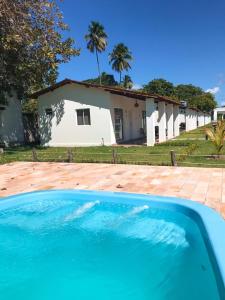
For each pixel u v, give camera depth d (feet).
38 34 51.83
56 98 66.95
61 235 19.07
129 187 24.40
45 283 14.08
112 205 21.21
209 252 13.29
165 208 19.26
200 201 19.74
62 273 14.85
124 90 58.65
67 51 55.11
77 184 26.48
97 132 63.93
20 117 73.20
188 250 16.16
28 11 51.26
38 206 22.82
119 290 13.19
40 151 55.52
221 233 14.05
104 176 29.01
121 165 34.65
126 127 72.54
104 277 14.15
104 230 19.36
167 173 28.60
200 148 51.01
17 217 21.98
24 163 40.04
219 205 18.75
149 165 33.60
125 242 17.65
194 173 28.02
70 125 66.39
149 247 16.79
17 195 22.54
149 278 13.93
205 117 194.59
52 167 35.78
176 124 91.40
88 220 21.01
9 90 61.93
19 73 56.08
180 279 13.47
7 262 16.20
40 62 55.47
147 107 59.57
